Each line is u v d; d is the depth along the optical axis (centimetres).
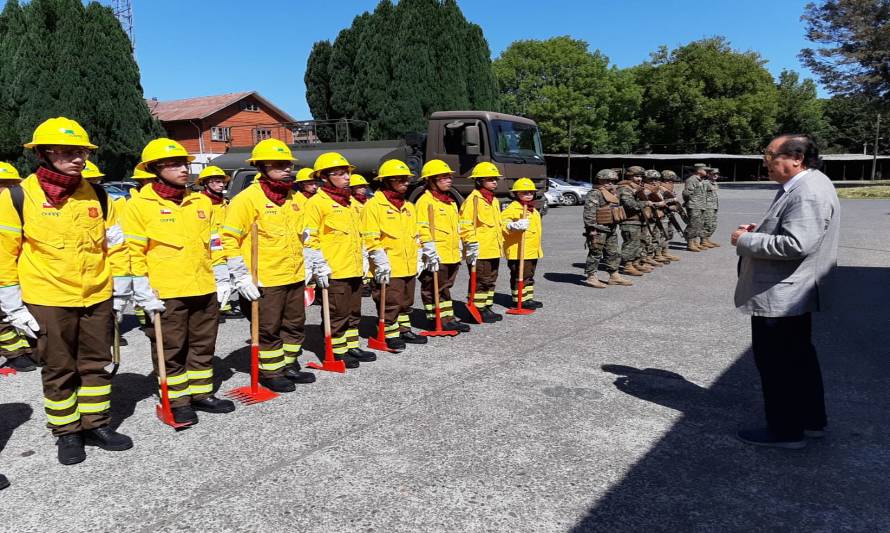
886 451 368
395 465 357
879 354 556
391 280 604
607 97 5003
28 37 2627
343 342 559
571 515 303
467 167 1299
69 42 2655
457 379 507
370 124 3003
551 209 2650
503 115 1343
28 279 366
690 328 664
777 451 370
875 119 6575
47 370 372
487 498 319
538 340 625
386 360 565
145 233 416
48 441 405
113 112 2772
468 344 615
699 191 1259
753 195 3192
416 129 2900
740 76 5412
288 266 493
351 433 403
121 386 511
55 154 360
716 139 5412
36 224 359
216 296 453
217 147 3912
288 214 499
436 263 626
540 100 4956
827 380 489
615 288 901
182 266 426
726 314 728
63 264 367
